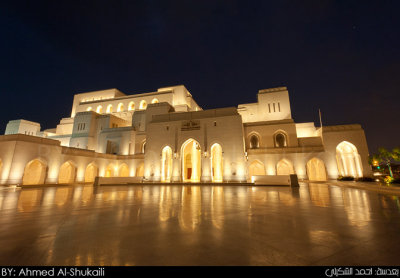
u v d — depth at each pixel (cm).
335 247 359
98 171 3356
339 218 590
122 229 484
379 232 446
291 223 532
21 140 2469
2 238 422
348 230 463
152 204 888
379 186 1697
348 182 2478
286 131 3425
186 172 3859
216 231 461
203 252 341
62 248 364
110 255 332
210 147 3008
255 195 1241
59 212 713
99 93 5578
